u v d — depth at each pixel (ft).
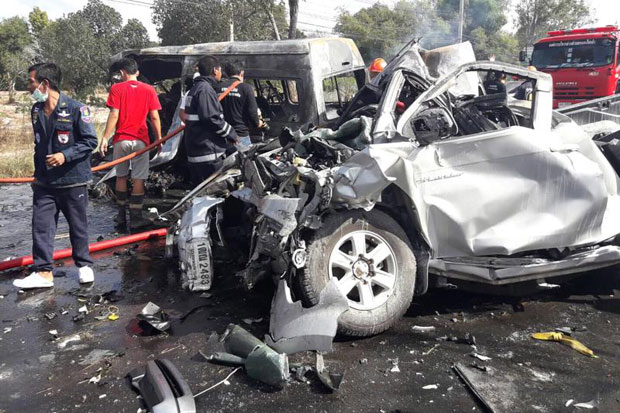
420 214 11.29
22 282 14.56
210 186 15.52
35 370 10.41
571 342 10.88
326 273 10.96
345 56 24.61
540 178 12.12
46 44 93.91
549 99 13.06
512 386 9.37
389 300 11.26
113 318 12.76
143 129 20.99
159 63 30.81
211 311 12.99
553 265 12.39
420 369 10.00
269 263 12.23
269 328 10.85
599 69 46.55
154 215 21.53
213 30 78.64
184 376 9.89
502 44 143.02
